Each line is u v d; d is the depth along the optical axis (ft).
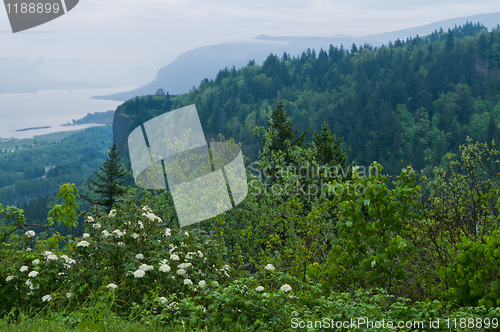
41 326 11.62
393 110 534.37
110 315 12.72
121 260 14.97
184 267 14.79
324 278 17.29
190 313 12.88
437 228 21.40
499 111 472.03
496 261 14.05
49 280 14.14
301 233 30.96
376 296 13.75
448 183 24.21
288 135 78.23
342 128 463.83
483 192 22.53
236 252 22.91
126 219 15.72
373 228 16.98
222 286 15.24
